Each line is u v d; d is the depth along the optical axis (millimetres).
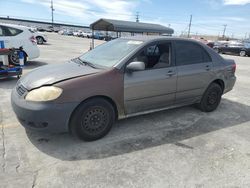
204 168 2984
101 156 3129
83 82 3221
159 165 2998
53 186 2531
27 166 2838
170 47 4164
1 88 5980
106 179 2686
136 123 4191
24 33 9055
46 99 3037
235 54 24266
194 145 3549
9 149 3174
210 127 4227
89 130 3408
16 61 7348
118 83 3475
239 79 9156
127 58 3627
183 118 4559
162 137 3742
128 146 3414
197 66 4457
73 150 3236
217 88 4938
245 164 3117
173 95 4203
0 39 8312
